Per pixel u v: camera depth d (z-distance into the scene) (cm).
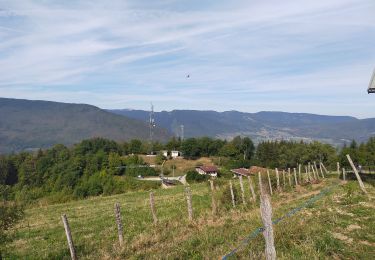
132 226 2117
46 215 3750
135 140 16750
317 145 9562
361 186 2362
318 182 3556
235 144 14712
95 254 1485
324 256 1086
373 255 1098
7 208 1407
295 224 1395
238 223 1678
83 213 3606
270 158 12112
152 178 11888
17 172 12019
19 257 1644
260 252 1059
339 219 1535
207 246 1277
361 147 8025
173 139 16975
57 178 10862
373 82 2973
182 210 2542
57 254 1598
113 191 8994
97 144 15250
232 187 2516
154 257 1246
